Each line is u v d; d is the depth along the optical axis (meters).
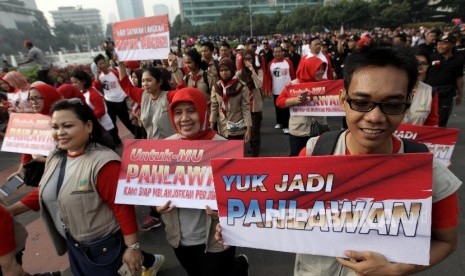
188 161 1.94
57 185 1.92
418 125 2.63
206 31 85.06
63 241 2.17
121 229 2.00
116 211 1.98
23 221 3.98
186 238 2.04
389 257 1.24
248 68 5.02
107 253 2.01
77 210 1.89
